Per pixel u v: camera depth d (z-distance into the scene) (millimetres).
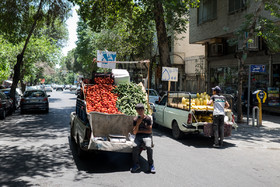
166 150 7730
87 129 6082
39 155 6992
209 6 20125
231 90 20188
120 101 6820
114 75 8289
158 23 16188
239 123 12609
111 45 28922
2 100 13938
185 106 9023
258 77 17484
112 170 5852
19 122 12977
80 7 17469
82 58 43500
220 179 5312
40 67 41125
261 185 5023
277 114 15617
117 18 20359
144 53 27031
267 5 12562
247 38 12336
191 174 5590
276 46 12438
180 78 29594
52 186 4848
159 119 11008
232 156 7160
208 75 23250
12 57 26094
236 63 19562
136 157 5754
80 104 7262
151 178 5324
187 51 28625
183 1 15125
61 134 9898
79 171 5754
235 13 17312
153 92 19797
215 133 8266
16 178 5250
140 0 16969
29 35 19094
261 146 8391
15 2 17422
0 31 19109
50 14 18594
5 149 7578
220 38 20578
